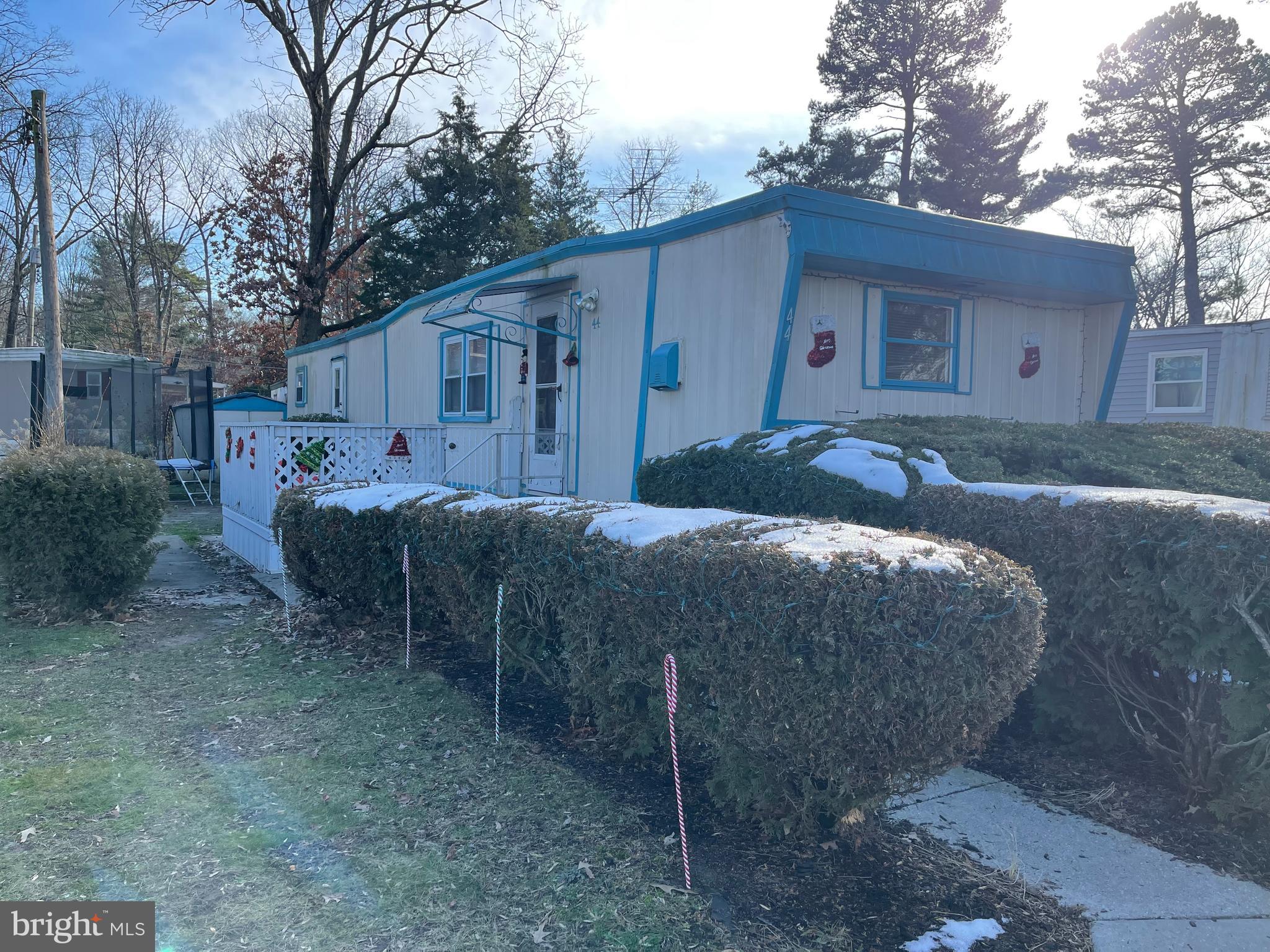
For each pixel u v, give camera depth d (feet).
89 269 156.66
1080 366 30.71
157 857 10.78
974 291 27.78
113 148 135.23
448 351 41.42
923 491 15.74
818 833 10.98
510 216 94.84
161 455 72.59
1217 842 10.98
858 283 25.79
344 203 114.42
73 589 23.68
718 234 25.46
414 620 20.67
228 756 14.08
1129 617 11.76
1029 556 13.25
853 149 100.48
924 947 8.82
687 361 26.58
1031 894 9.81
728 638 9.93
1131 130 92.99
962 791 12.55
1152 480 17.66
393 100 80.64
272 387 110.22
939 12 95.61
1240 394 53.83
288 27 74.28
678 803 10.18
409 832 11.41
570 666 13.61
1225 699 10.95
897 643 8.77
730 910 9.50
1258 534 10.18
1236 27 86.99
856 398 25.89
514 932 9.20
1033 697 14.16
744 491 20.06
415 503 19.40
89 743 14.62
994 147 96.22
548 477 33.14
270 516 30.58
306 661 19.63
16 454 23.80
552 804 12.10
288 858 10.77
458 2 74.08
